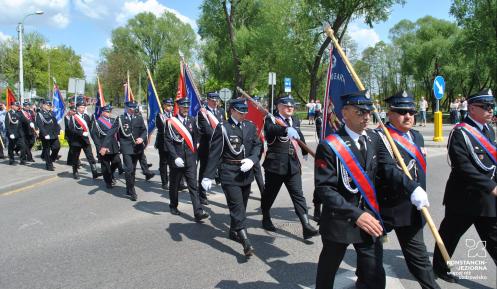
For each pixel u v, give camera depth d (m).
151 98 9.97
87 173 11.77
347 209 3.05
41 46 52.06
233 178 5.25
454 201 4.18
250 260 5.02
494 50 33.44
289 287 4.25
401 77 63.84
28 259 5.14
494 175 4.04
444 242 4.31
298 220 6.71
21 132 13.09
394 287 4.17
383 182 3.70
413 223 3.68
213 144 5.34
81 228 6.41
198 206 6.75
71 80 16.45
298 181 5.84
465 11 33.66
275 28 32.31
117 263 4.97
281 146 5.86
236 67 33.59
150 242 5.73
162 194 8.90
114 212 7.37
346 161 3.22
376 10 27.52
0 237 6.02
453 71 45.44
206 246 5.56
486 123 4.17
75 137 10.78
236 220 5.13
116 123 8.62
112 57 52.75
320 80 37.03
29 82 49.78
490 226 4.08
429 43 48.34
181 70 9.68
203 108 8.21
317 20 29.28
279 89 43.28
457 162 4.04
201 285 4.33
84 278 4.54
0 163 13.42
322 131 4.84
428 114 43.19
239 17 40.34
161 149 9.38
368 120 3.27
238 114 5.43
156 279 4.50
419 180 3.98
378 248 3.33
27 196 8.84
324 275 3.39
